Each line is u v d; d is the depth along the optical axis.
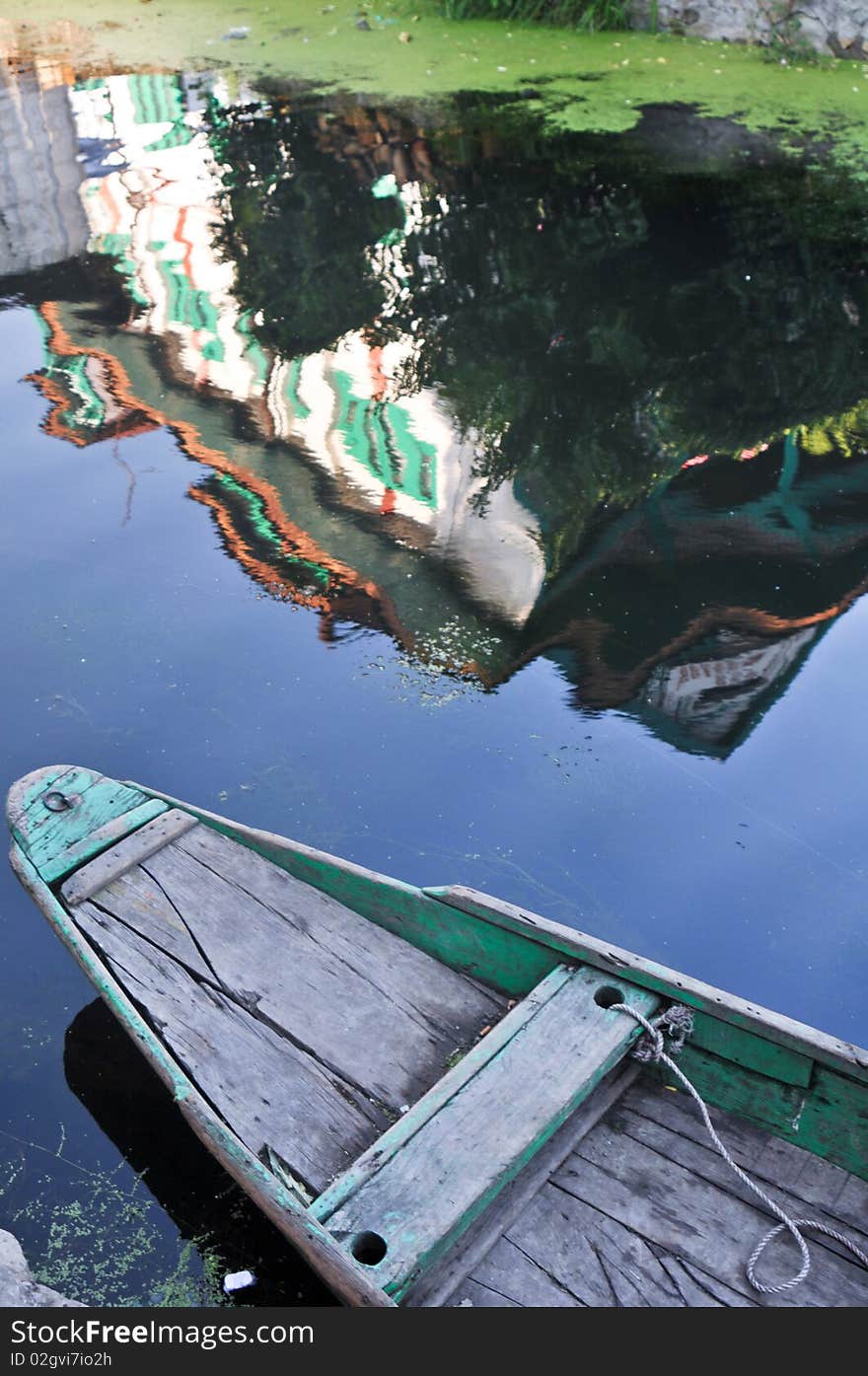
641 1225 3.18
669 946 3.98
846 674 5.08
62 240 9.10
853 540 5.84
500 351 7.52
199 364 7.53
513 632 5.38
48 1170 3.48
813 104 10.48
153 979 3.76
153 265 8.71
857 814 4.44
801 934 4.00
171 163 10.20
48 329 7.95
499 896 4.16
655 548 5.86
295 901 4.05
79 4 14.33
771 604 5.47
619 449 6.59
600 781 4.64
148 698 5.07
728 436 6.66
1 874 4.42
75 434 6.89
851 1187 3.26
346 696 5.08
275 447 6.72
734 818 4.46
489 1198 3.07
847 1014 3.74
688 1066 3.50
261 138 10.51
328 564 5.84
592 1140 3.40
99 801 4.38
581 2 12.25
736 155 9.70
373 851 4.36
